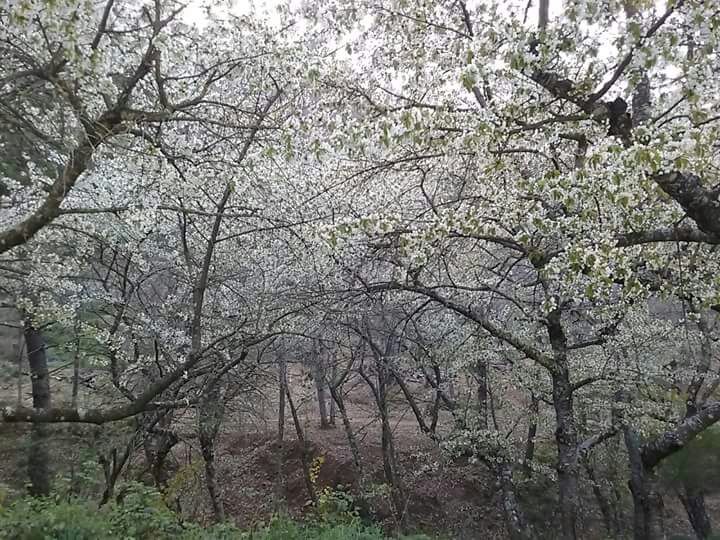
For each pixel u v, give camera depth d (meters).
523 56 4.04
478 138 4.72
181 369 7.54
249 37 5.80
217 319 10.40
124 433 9.67
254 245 10.26
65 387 12.83
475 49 4.14
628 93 4.05
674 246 6.74
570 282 5.09
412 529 11.80
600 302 7.74
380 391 13.02
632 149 3.68
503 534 13.37
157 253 10.46
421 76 5.86
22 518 6.71
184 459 14.92
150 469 11.34
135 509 7.37
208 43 5.78
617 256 4.41
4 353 11.54
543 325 9.16
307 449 17.36
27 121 5.12
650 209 5.23
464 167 6.82
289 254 9.84
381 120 4.31
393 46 6.45
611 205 4.66
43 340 11.51
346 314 9.25
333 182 7.40
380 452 16.92
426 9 5.62
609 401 10.19
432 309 9.64
